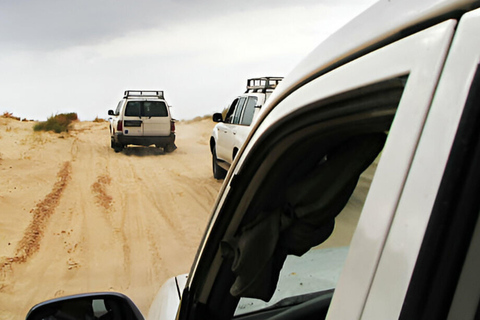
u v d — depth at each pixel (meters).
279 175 1.13
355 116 0.83
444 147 0.59
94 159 15.62
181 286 2.10
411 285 0.59
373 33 0.78
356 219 1.06
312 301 1.64
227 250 1.29
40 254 6.38
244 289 1.19
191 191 10.23
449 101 0.60
